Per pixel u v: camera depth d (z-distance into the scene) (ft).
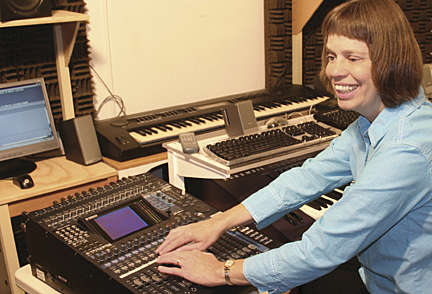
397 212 3.22
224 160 5.74
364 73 3.21
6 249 6.45
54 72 7.95
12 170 7.00
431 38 11.74
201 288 3.54
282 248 3.55
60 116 8.12
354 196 3.24
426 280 3.55
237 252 3.94
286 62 10.73
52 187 6.53
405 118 3.28
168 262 3.72
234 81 10.33
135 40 8.73
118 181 5.06
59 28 7.54
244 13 10.04
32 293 4.32
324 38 3.51
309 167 4.41
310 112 8.27
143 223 4.32
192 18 9.32
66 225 4.21
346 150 4.28
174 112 8.64
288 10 10.32
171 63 9.29
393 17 3.11
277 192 4.32
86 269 3.76
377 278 3.92
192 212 4.47
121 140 7.33
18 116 6.93
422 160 3.13
